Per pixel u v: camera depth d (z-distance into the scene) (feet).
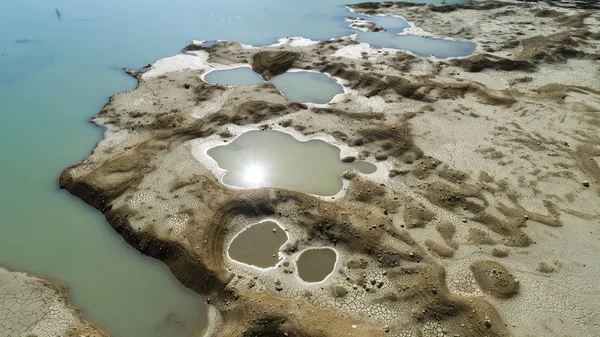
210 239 42.11
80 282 39.68
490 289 36.91
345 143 55.67
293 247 41.70
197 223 43.60
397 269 39.01
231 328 34.99
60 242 43.83
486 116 59.98
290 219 44.34
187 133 57.77
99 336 34.94
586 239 41.04
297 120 60.29
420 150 53.52
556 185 47.26
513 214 43.91
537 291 36.63
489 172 49.49
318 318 34.81
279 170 51.47
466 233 42.14
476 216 43.93
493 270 38.32
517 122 58.29
